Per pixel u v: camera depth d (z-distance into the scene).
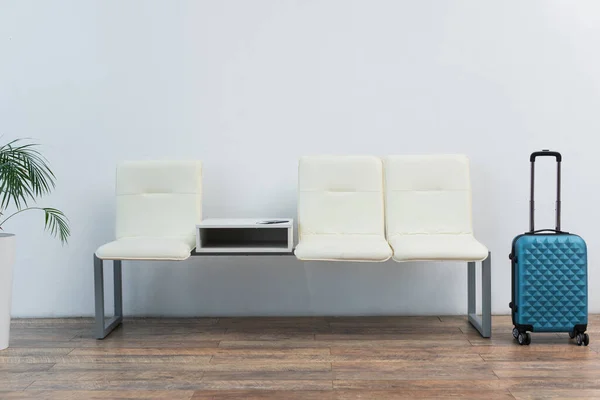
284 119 3.42
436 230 3.09
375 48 3.39
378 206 3.15
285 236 3.29
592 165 3.37
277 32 3.40
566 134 3.37
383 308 3.45
